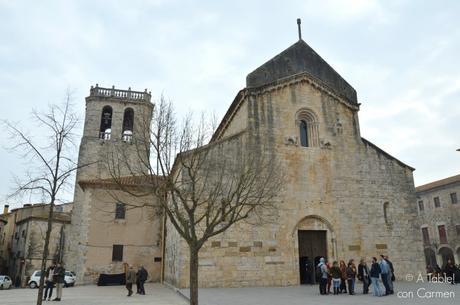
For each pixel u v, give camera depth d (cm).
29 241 4653
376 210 2591
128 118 4909
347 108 2800
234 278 2209
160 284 2980
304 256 2433
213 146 2373
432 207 5872
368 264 2456
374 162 2697
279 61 2789
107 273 3078
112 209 3234
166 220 3094
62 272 1945
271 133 2555
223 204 1504
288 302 1575
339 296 1800
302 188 2494
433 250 5784
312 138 2675
